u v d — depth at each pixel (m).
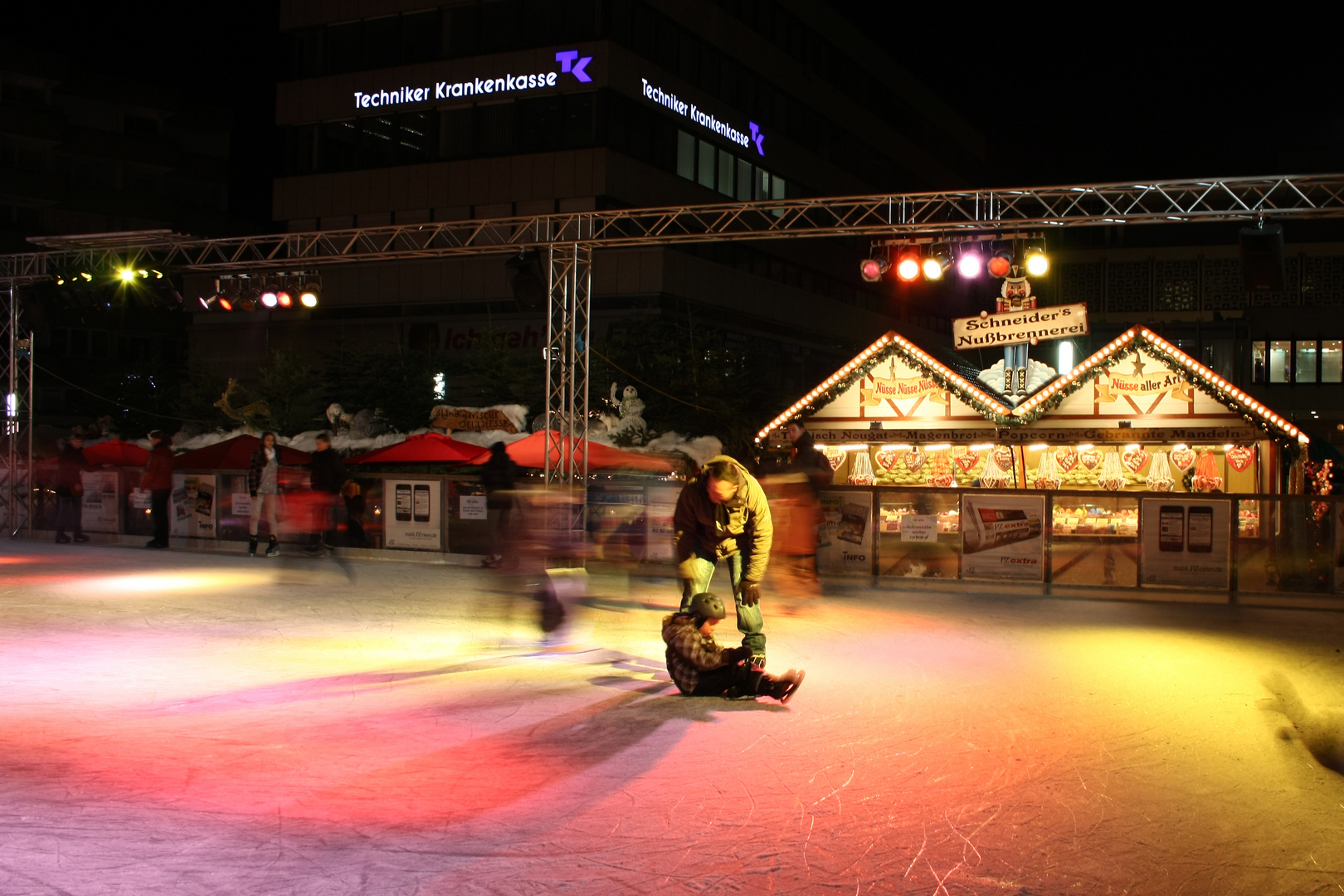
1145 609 12.39
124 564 15.62
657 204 39.59
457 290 39.38
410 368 33.34
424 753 5.77
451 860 4.23
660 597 12.81
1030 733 6.45
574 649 9.12
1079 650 9.47
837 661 8.78
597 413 28.81
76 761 5.52
